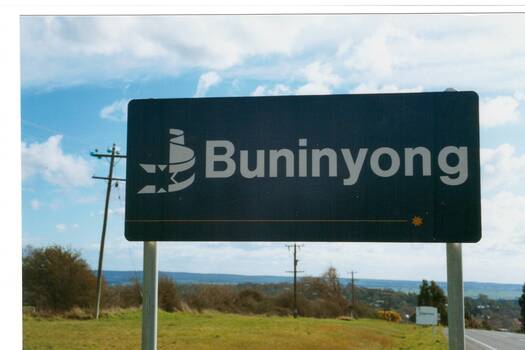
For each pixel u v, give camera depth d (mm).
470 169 7238
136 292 22203
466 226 7164
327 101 7527
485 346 24703
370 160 7375
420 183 7281
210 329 16281
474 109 7312
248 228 7516
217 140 7672
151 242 7656
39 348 14055
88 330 15211
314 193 7438
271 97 7633
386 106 7426
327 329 17562
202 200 7621
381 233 7270
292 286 33750
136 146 7793
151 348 7508
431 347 16953
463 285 7129
